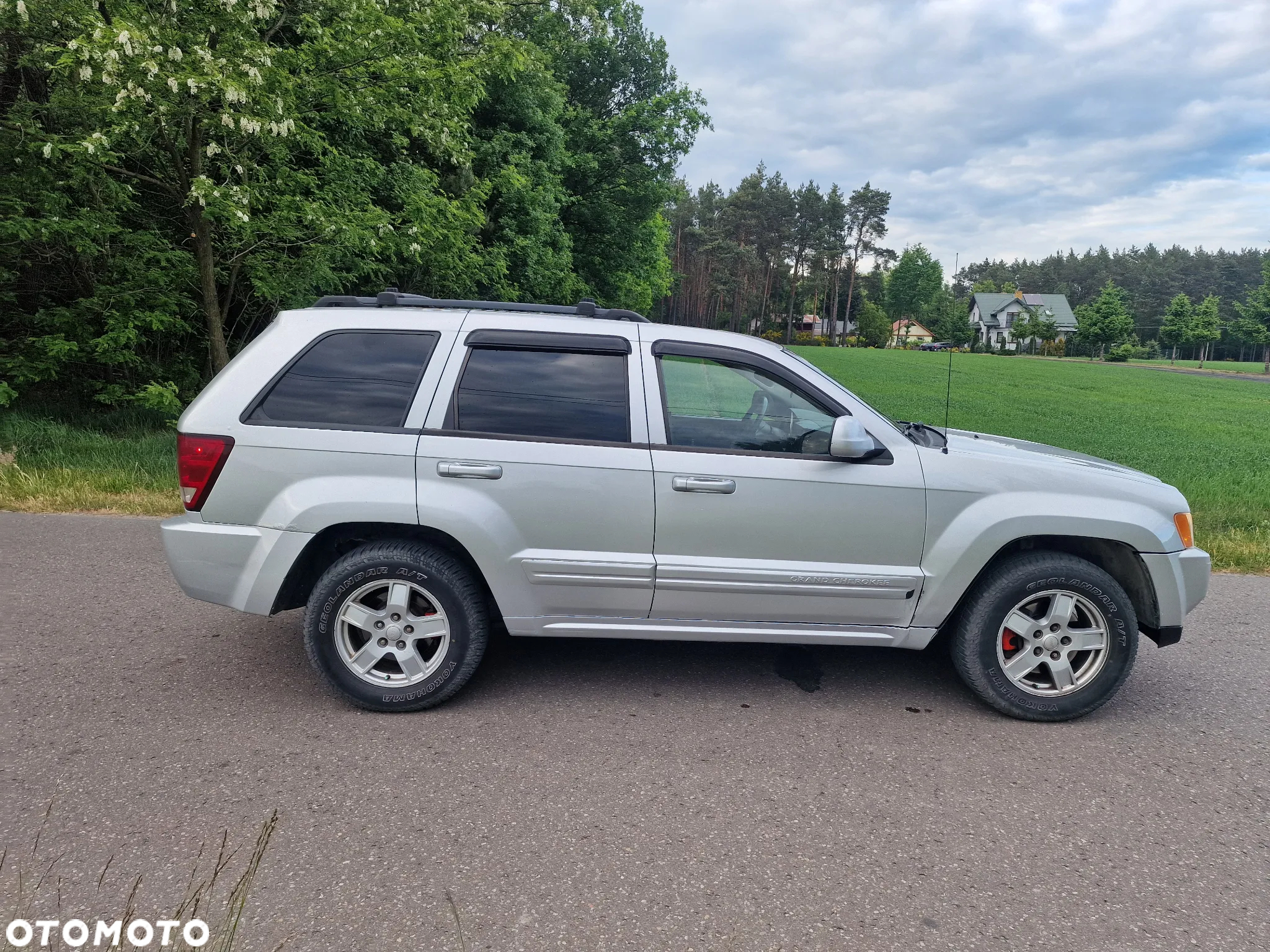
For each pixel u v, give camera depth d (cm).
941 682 427
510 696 390
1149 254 15038
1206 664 468
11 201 947
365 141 1266
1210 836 292
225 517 358
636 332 383
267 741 335
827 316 10856
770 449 376
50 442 927
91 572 550
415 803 293
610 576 365
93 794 290
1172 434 2212
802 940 229
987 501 373
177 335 1196
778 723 371
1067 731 374
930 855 274
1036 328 9012
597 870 258
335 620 357
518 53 1276
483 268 1708
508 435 363
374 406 364
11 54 967
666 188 3009
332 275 1127
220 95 828
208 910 231
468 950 220
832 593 373
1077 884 260
